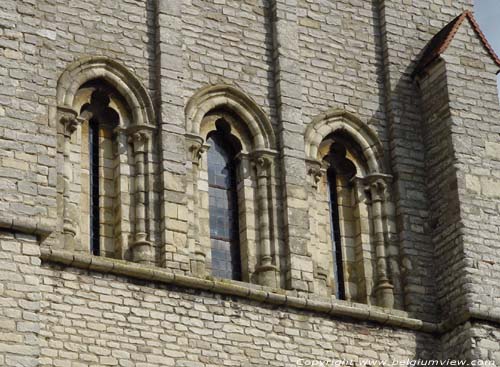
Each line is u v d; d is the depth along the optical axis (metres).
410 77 52.72
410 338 49.19
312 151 50.44
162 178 47.75
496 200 50.81
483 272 49.66
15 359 43.09
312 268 48.75
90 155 48.03
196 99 49.31
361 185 51.16
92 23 48.75
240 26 50.88
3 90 45.75
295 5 51.69
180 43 49.50
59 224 46.22
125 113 48.56
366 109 51.84
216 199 49.28
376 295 49.97
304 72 51.28
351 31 52.62
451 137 51.16
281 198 49.34
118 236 47.22
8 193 44.78
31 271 44.12
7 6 46.66
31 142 45.56
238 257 48.88
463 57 52.38
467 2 54.62
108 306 45.44
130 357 45.19
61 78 47.66
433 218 51.06
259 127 49.97
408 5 53.56
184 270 46.97
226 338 46.62
